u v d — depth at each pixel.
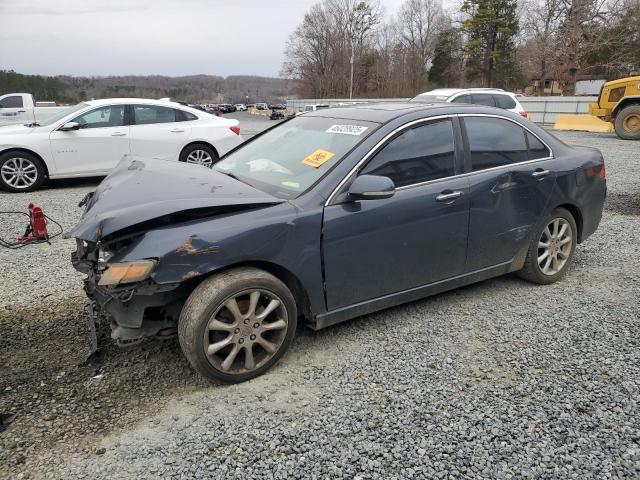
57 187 9.21
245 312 3.03
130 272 2.69
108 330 3.65
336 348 3.51
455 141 3.87
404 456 2.50
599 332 3.73
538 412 2.83
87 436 2.63
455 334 3.71
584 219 4.70
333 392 3.01
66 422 2.74
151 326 3.05
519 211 4.18
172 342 3.55
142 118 9.30
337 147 3.58
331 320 3.42
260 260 3.03
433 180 3.70
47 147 8.59
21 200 8.00
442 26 71.00
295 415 2.80
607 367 3.27
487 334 3.71
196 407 2.88
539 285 4.61
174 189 3.19
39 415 2.79
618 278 4.78
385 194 3.17
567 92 43.81
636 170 10.67
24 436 2.62
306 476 2.37
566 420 2.76
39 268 4.98
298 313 3.44
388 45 76.88
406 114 3.75
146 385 3.08
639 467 2.43
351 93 70.50
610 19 42.38
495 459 2.48
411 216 3.54
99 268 2.93
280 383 3.11
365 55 77.19
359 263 3.39
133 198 3.07
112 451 2.53
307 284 3.22
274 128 4.52
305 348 3.51
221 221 2.95
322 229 3.20
